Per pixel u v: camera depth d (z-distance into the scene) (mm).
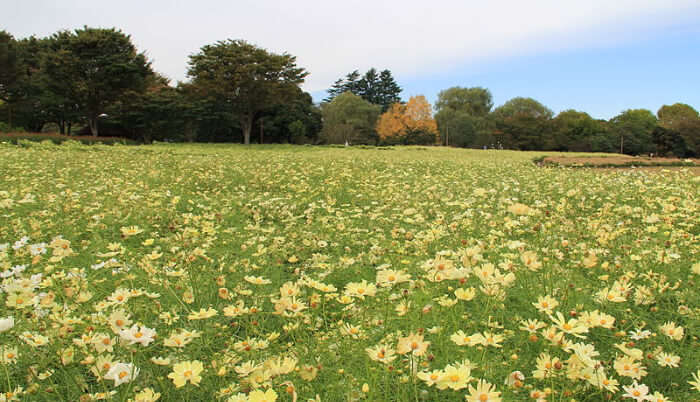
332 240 3773
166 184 7156
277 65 30125
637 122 53969
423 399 1477
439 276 1854
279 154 18375
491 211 5113
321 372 1565
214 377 1579
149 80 33312
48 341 1601
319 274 2592
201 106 33438
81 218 4277
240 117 33031
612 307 2111
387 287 1912
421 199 5754
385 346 1409
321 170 9648
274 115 39406
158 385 1627
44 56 28812
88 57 29844
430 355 1556
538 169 11648
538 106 56219
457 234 3541
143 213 4531
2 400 1376
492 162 14797
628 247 3100
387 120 48500
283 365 1369
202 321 2082
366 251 3539
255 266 2801
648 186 7082
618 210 4770
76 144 19047
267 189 7297
